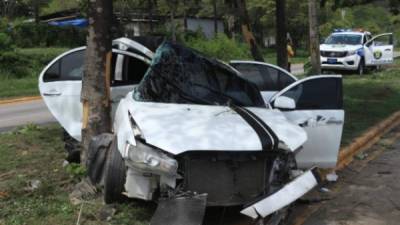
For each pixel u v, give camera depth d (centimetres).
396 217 632
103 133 679
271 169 546
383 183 782
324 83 709
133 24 3800
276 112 645
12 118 1448
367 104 1474
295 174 557
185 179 527
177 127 551
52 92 824
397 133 1173
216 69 678
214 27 4809
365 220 622
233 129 555
